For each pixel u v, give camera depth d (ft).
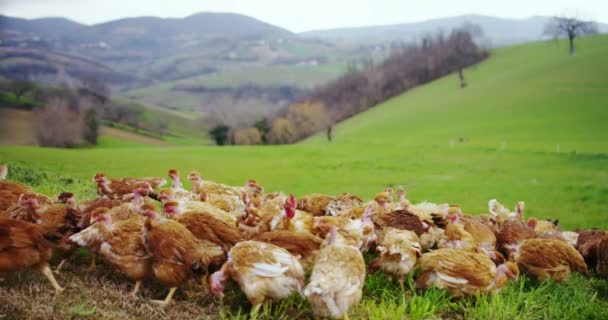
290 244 27.53
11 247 23.38
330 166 143.84
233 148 188.85
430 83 379.76
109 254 25.45
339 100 402.31
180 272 25.13
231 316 23.67
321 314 22.80
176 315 23.58
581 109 208.44
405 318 24.76
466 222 35.24
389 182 118.01
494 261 30.35
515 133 190.90
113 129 327.26
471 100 275.18
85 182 65.98
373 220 35.06
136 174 117.29
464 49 405.80
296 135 305.73
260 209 32.30
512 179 115.85
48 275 24.71
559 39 400.06
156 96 647.97
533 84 270.87
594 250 33.99
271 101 540.11
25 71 634.02
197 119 429.38
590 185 101.86
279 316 24.57
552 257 30.53
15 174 62.59
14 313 21.80
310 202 43.01
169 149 186.19
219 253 26.81
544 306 27.22
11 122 267.39
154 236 25.03
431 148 176.45
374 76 408.46
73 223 30.07
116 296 24.81
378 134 239.50
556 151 150.92
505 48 415.23
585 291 29.35
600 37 375.66
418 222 34.88
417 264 28.32
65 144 252.42
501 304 25.66
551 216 79.92
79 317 22.15
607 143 156.35
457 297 27.48
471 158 151.33
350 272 23.38
